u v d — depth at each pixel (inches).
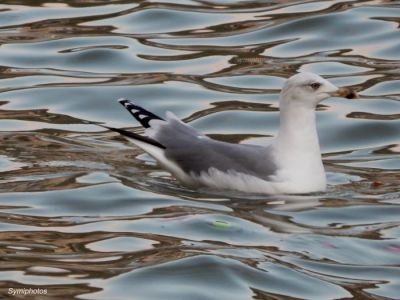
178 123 616.4
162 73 792.3
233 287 466.6
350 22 863.7
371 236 526.6
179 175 597.0
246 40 844.0
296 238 521.3
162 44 837.8
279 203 568.4
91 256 495.2
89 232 526.6
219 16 884.0
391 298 461.7
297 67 800.9
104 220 543.2
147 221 540.4
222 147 595.5
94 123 707.4
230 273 476.4
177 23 872.9
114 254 497.0
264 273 479.2
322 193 586.2
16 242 512.1
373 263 496.4
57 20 873.5
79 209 560.4
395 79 776.9
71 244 510.6
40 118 721.6
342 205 567.2
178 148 599.2
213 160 588.7
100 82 776.9
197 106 741.9
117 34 850.1
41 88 765.9
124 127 712.4
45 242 512.1
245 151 592.1
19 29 858.8
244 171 581.9
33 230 528.4
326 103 752.3
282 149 587.2
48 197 575.5
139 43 837.2
